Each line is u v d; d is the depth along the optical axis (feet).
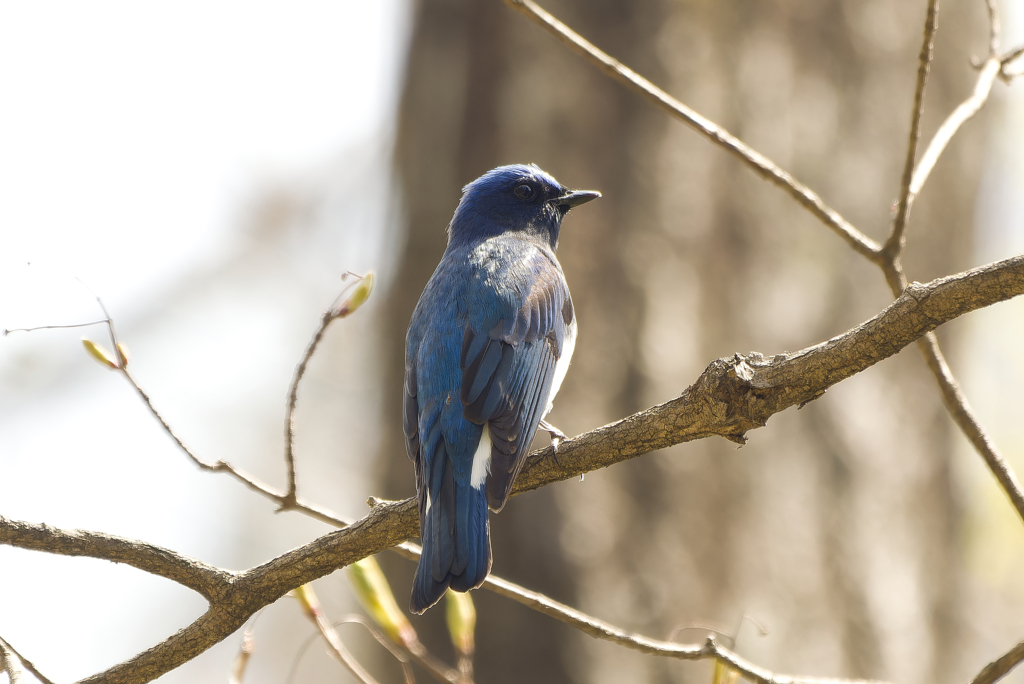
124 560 22.30
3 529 21.21
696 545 38.83
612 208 40.34
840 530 40.96
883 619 40.50
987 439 24.90
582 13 41.27
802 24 42.65
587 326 39.37
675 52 40.81
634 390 39.14
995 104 48.21
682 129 40.81
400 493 42.83
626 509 38.63
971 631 44.37
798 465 40.86
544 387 28.58
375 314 48.47
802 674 39.14
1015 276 17.95
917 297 18.70
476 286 29.12
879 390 42.63
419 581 23.66
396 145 45.32
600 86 41.11
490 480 24.58
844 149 42.63
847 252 42.06
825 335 41.32
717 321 40.45
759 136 41.42
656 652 23.63
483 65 42.34
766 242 41.06
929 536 43.29
